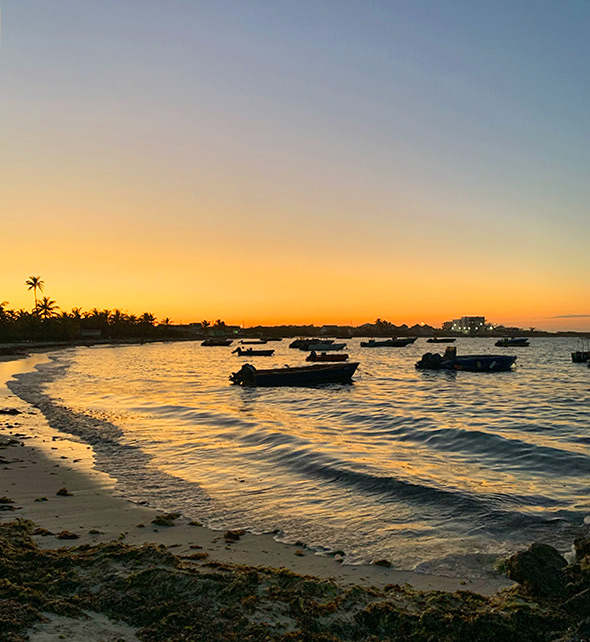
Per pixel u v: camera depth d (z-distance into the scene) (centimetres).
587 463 1471
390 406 2936
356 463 1414
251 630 534
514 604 609
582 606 597
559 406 2972
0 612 522
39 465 1403
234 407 2942
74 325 16925
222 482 1257
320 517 1005
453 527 951
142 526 938
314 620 564
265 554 821
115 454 1560
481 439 1811
